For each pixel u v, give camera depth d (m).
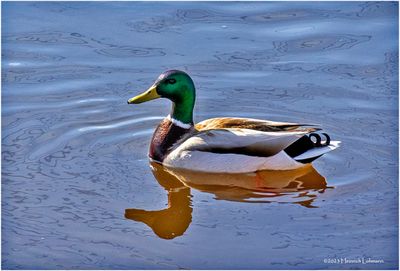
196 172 15.21
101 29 20.00
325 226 13.15
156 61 18.75
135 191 14.38
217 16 20.58
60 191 14.23
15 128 16.39
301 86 17.88
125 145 16.02
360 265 12.16
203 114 16.98
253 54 19.00
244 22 20.31
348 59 18.80
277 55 18.97
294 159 14.91
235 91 17.73
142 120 16.98
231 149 14.95
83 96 17.64
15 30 19.91
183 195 14.30
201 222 13.32
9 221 13.29
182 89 15.44
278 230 13.04
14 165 15.05
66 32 19.86
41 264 12.23
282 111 17.02
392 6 20.72
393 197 14.01
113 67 18.59
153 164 15.50
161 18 20.45
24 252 12.51
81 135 16.28
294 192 14.39
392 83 17.89
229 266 12.10
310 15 20.56
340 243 12.68
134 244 12.69
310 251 12.47
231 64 18.61
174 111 15.64
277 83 18.00
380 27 19.92
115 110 17.23
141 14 20.61
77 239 12.82
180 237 12.86
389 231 12.98
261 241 12.72
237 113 17.00
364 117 16.75
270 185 14.76
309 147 15.00
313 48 19.22
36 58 18.91
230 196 14.30
